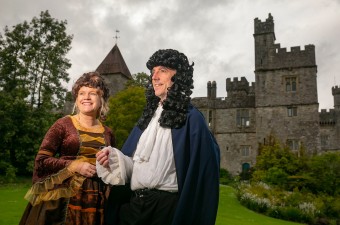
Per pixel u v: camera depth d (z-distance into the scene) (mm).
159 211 2320
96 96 2967
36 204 2623
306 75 35156
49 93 25312
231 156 37906
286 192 18203
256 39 37500
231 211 14422
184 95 2480
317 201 16000
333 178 19609
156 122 2555
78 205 2613
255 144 37250
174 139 2383
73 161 2639
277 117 35219
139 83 34219
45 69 25734
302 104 34688
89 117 3000
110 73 42406
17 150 22766
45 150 2740
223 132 38781
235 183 26906
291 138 34312
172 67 2561
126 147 2787
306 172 22922
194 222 2146
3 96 22953
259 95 36281
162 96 2613
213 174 2254
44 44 26094
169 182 2359
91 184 2709
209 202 2189
